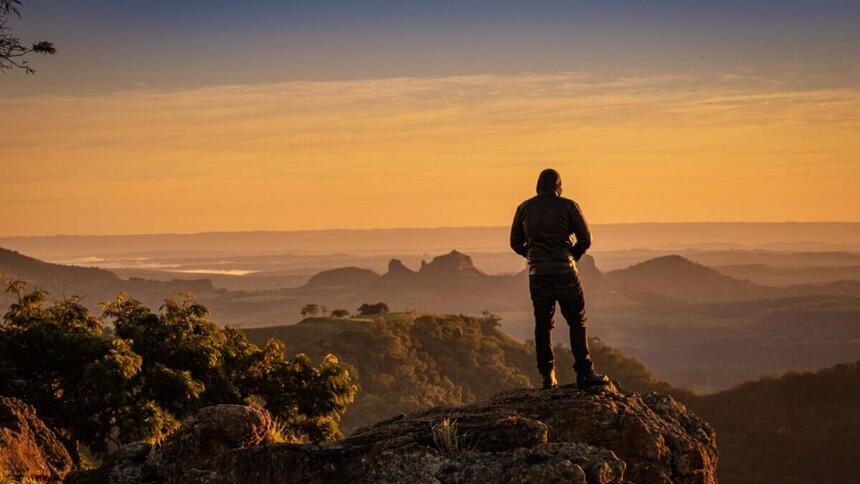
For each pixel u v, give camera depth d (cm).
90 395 2164
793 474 14400
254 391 2636
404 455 824
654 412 1002
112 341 2208
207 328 2547
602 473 777
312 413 2675
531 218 1101
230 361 2597
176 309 2522
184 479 856
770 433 15875
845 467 14150
